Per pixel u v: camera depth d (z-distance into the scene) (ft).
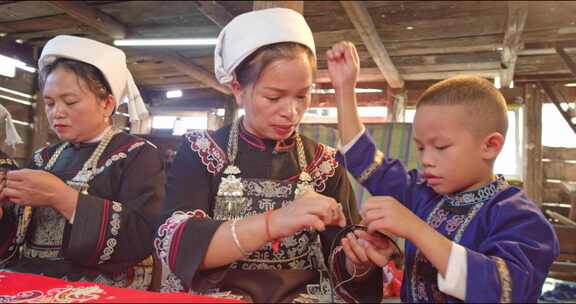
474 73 5.20
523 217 2.51
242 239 2.54
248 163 3.19
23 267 3.57
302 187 3.14
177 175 3.14
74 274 3.53
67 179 3.73
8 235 3.61
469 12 5.79
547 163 3.52
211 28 7.52
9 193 3.16
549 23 3.63
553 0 3.51
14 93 3.82
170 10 6.89
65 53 3.57
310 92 3.01
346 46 3.07
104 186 3.75
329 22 8.09
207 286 2.63
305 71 2.83
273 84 2.81
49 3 4.30
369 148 3.15
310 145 3.44
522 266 2.26
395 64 6.55
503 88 3.86
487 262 2.23
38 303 2.38
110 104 3.94
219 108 4.59
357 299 2.84
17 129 3.86
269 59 2.78
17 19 4.12
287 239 3.09
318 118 5.26
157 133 4.74
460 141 2.59
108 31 5.91
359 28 7.02
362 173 3.16
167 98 4.89
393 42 6.56
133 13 6.24
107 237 3.41
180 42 5.31
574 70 3.56
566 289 3.09
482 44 5.65
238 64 2.96
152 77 5.01
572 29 3.57
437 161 2.65
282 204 3.07
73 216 3.35
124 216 3.53
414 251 2.91
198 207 3.00
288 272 2.94
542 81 3.71
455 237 2.70
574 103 3.56
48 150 4.04
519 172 3.62
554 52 3.67
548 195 3.50
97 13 5.59
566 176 3.45
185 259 2.60
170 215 2.94
